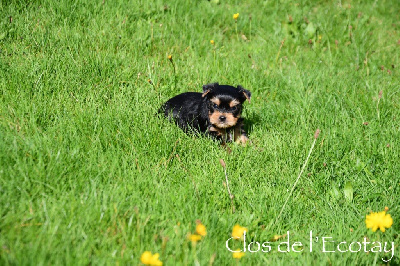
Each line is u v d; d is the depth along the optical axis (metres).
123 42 7.56
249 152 5.30
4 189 3.87
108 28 7.73
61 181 4.07
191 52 7.89
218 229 3.87
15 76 5.75
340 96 6.86
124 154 4.72
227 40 8.78
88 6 8.07
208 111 5.94
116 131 5.12
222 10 9.48
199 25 8.80
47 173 4.13
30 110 5.14
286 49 8.54
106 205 3.83
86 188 4.03
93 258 3.33
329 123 6.04
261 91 7.17
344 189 4.61
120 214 3.79
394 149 5.37
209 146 5.34
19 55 6.35
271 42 8.78
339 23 9.79
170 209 3.98
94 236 3.52
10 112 5.07
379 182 4.80
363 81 7.56
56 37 7.01
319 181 4.79
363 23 9.81
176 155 4.81
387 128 5.97
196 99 6.29
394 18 10.59
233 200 4.30
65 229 3.51
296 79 7.38
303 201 4.57
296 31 8.95
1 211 3.61
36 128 4.77
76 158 4.41
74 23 7.63
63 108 5.43
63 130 4.85
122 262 3.29
